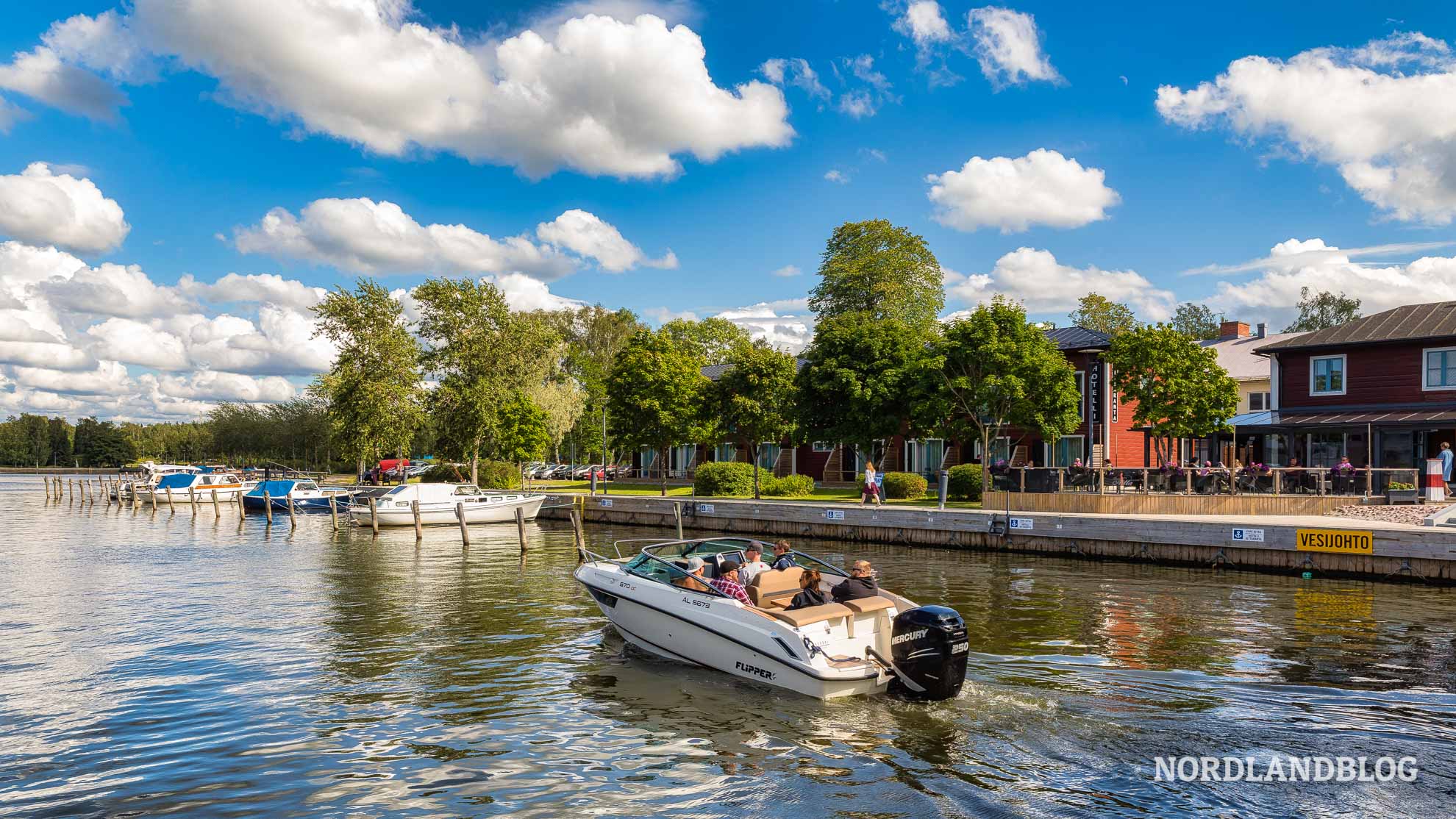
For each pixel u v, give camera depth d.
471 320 49.88
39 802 7.27
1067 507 27.48
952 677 9.47
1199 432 31.64
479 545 28.42
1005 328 31.67
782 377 39.38
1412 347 31.72
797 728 8.91
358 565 22.73
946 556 24.55
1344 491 25.42
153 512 45.25
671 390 41.56
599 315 77.19
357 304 47.38
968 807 6.93
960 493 33.94
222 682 10.95
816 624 10.13
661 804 7.14
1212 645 12.56
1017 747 8.23
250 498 43.22
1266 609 15.66
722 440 42.38
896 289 53.91
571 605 16.38
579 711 9.66
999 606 16.00
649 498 35.38
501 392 49.50
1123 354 32.34
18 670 11.58
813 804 7.07
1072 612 15.37
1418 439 31.34
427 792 7.45
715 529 32.44
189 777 7.80
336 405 48.47
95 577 20.50
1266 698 9.73
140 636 13.69
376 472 64.25
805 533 29.92
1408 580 19.00
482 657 12.20
